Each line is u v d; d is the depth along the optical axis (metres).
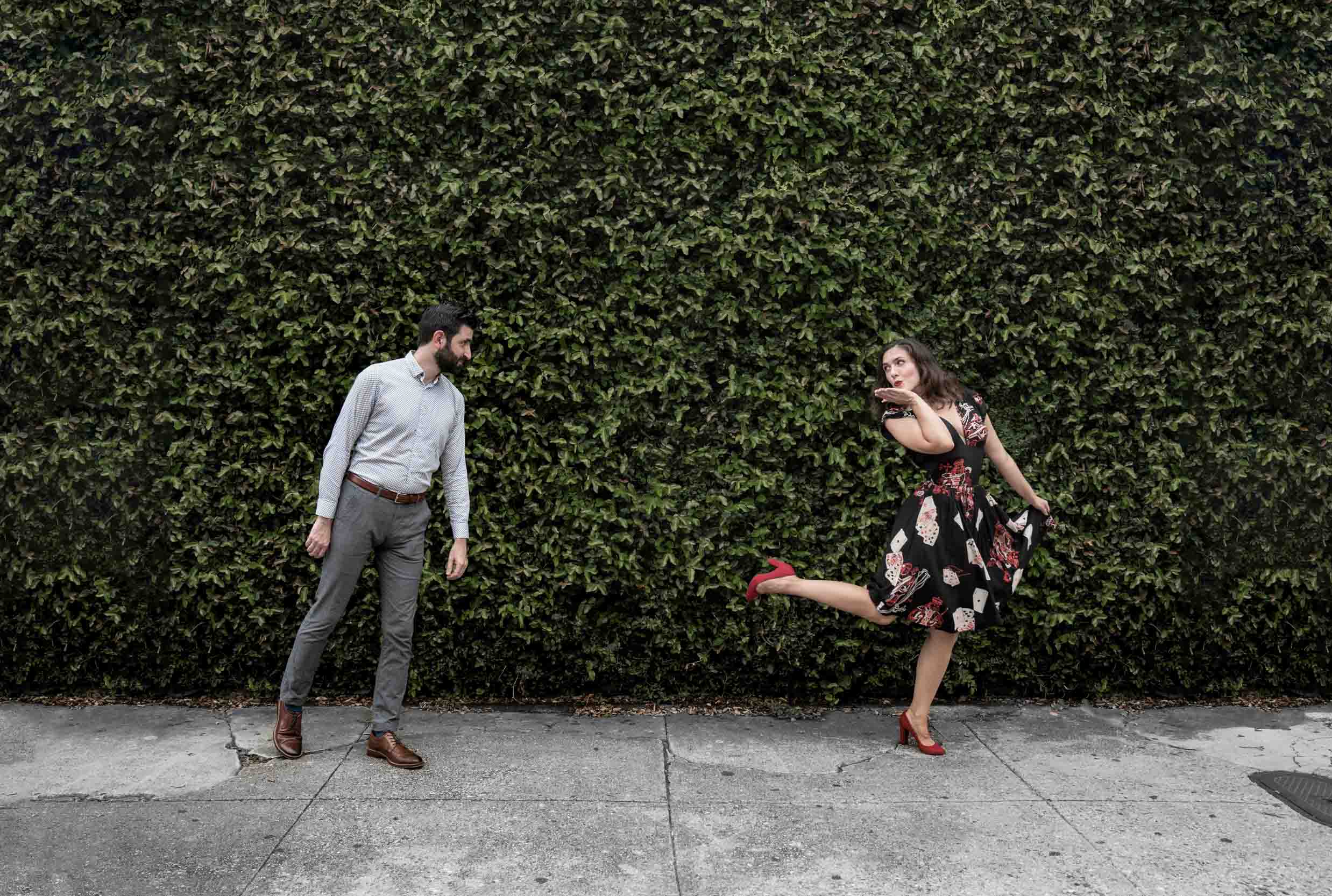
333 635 4.11
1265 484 4.14
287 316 3.99
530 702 4.19
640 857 2.76
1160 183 4.06
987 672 4.25
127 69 3.95
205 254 3.95
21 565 4.02
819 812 3.08
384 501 3.46
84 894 2.53
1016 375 4.07
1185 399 4.14
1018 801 3.19
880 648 4.16
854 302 3.99
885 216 4.04
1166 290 4.09
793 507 4.06
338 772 3.39
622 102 3.96
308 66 3.99
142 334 3.97
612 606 4.14
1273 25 4.11
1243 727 3.94
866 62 4.00
